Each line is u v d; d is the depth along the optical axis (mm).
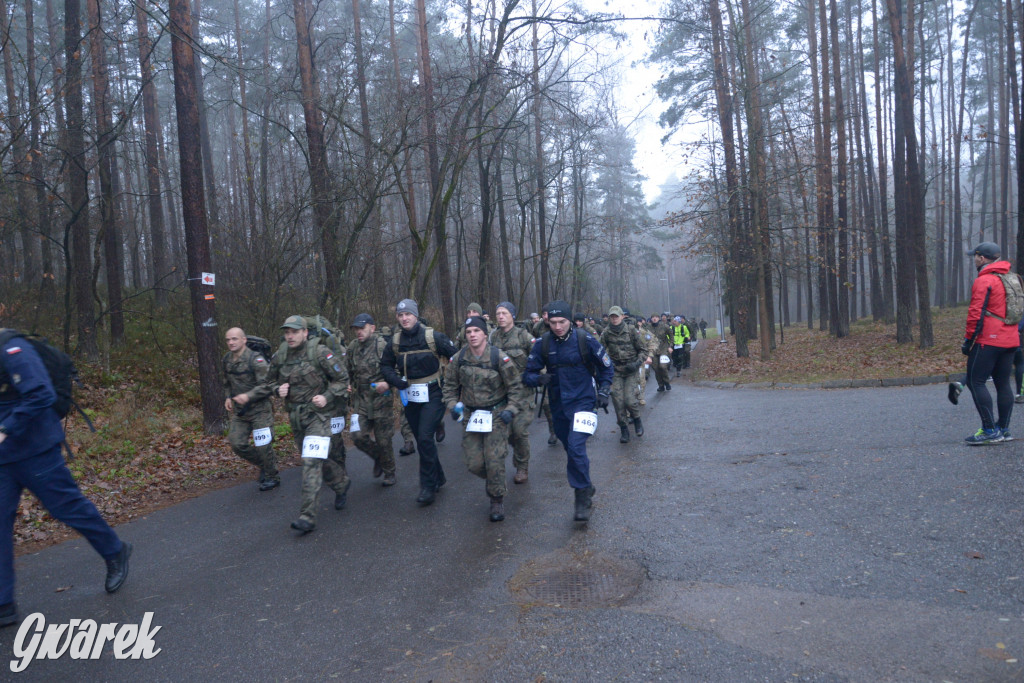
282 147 18922
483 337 5730
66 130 11805
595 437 9594
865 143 29359
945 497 5016
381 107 14875
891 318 28562
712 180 19188
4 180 10695
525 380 5664
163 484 7582
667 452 7988
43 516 6324
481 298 20203
